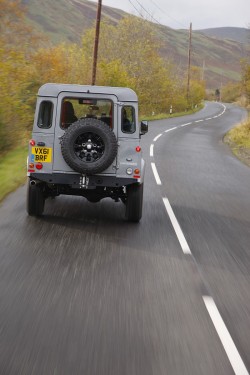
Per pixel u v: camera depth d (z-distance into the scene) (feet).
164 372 13.44
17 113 60.23
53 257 23.44
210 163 67.41
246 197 44.29
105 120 30.99
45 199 33.73
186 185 48.49
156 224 31.71
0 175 45.52
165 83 188.14
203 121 171.94
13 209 33.04
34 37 68.33
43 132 30.22
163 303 18.60
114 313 17.31
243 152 86.33
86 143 29.48
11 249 24.27
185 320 17.10
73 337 15.19
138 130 30.32
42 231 27.99
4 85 56.44
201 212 36.60
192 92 260.01
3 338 14.87
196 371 13.61
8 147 57.88
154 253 25.23
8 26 65.92
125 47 172.55
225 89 470.39
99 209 35.19
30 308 17.30
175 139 100.32
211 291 20.25
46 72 89.20
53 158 30.25
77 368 13.34
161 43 182.91
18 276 20.57
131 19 173.06
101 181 30.32
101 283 20.35
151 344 15.05
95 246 25.77
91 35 169.27
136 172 30.32
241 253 26.32
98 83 135.23
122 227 30.30
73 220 31.19
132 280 20.97
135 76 172.96
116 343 14.96
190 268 23.17
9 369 13.12
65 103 30.71
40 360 13.66
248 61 163.53
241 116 216.74
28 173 30.35
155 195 42.27
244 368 13.96
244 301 19.34
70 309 17.43
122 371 13.34
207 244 27.71
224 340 15.67
